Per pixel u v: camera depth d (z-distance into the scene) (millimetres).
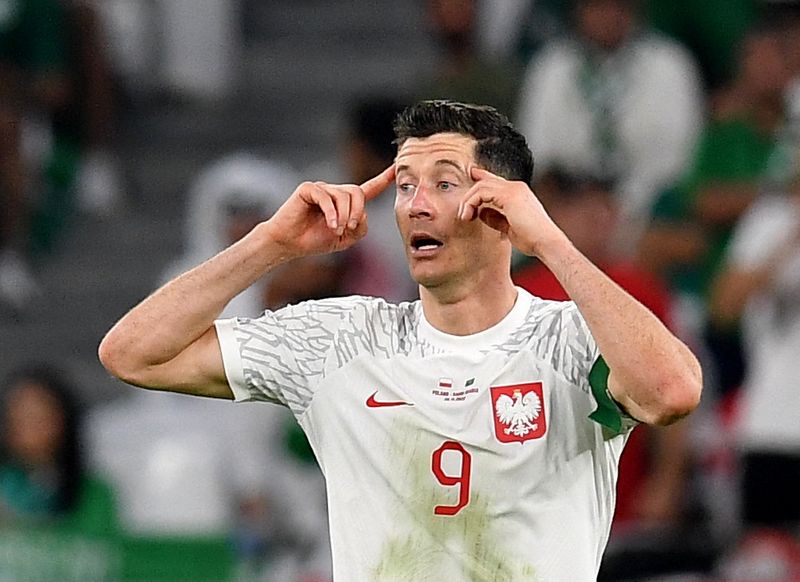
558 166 29297
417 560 15250
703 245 34250
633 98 35344
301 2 48312
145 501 28422
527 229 14992
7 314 40219
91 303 40750
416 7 48000
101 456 30469
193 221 40562
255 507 29578
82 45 42656
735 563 27219
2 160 40438
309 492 30094
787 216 29812
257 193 33469
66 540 27953
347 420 15555
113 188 43031
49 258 41562
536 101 35875
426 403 15344
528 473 15148
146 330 15781
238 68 46812
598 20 35469
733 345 31641
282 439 30500
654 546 26938
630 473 28406
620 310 14703
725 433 30234
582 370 15273
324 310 16047
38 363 39438
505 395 15250
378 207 32375
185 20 45656
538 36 40531
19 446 29156
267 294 30125
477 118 15570
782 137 31938
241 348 15922
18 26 41906
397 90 43188
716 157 34781
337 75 46531
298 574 28625
